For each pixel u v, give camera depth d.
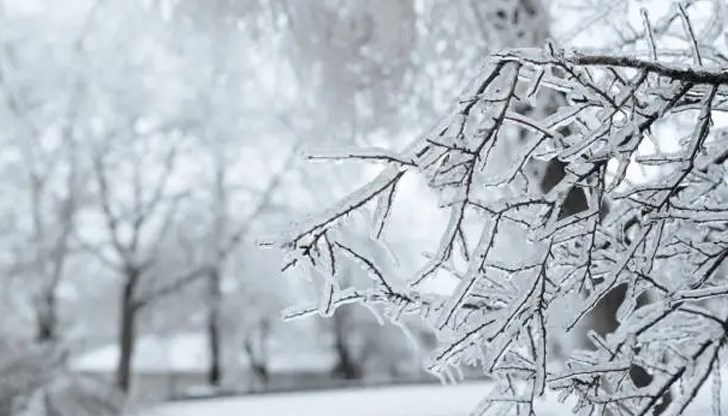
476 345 3.18
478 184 2.78
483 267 2.77
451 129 2.70
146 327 29.83
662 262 3.52
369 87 7.72
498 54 2.58
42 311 23.66
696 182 3.15
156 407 17.08
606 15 4.53
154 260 26.61
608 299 5.22
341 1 7.76
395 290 3.04
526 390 2.90
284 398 15.56
